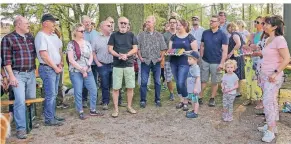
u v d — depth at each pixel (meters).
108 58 5.54
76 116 5.29
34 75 4.57
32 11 10.76
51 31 4.59
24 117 4.31
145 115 5.30
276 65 3.94
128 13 7.87
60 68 4.77
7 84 4.36
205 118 5.07
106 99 5.68
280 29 3.93
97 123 4.92
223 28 6.36
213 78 5.61
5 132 3.54
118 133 4.49
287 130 4.44
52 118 4.83
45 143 4.14
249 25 11.24
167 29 6.19
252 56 5.47
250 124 4.75
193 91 5.11
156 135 4.39
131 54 5.14
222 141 4.14
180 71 5.27
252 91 5.50
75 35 5.03
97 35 5.67
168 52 5.29
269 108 4.05
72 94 6.66
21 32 4.30
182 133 4.45
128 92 5.40
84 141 4.20
